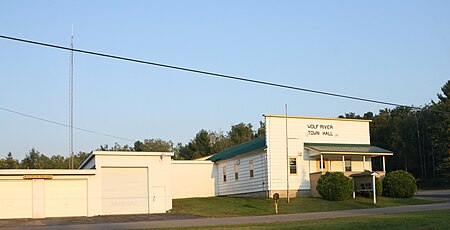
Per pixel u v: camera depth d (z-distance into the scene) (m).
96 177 35.44
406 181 40.16
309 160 42.38
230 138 97.81
